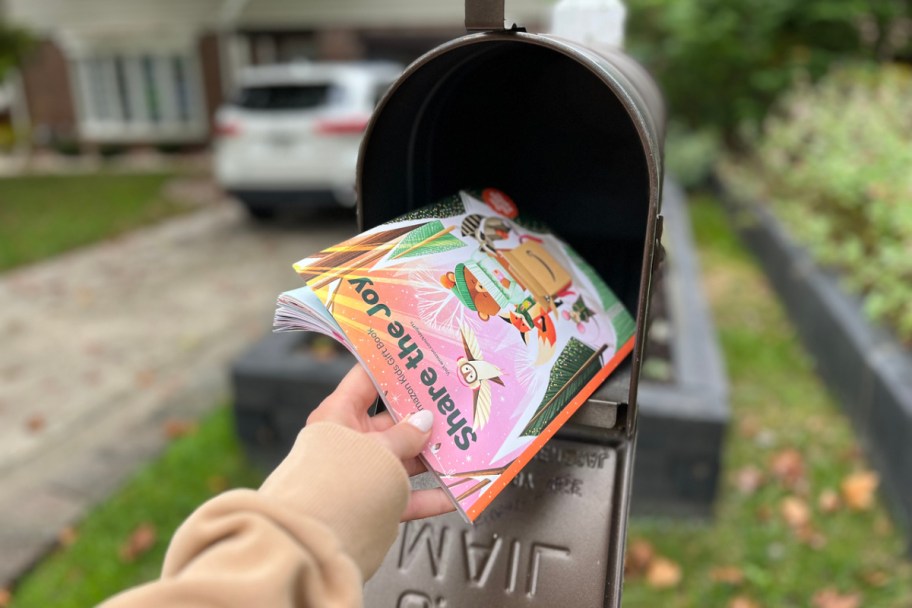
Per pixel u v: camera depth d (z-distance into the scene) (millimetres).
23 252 6262
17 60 11750
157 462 2857
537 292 939
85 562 2301
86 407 3461
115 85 14695
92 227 7262
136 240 6875
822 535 2398
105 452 2975
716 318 4375
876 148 4078
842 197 4035
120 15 14180
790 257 4352
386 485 677
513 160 1134
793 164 5684
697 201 7492
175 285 5430
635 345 823
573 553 887
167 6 13938
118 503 2586
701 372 2604
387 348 783
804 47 8156
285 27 13273
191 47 14070
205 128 14602
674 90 8281
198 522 603
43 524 2486
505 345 851
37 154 14812
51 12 14484
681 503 2422
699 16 7836
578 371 883
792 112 6316
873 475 2660
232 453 2857
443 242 917
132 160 13836
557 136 1101
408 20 12789
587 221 1129
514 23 803
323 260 825
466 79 1022
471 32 813
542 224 1098
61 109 15102
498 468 768
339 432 704
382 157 929
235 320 4664
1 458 2996
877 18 8055
